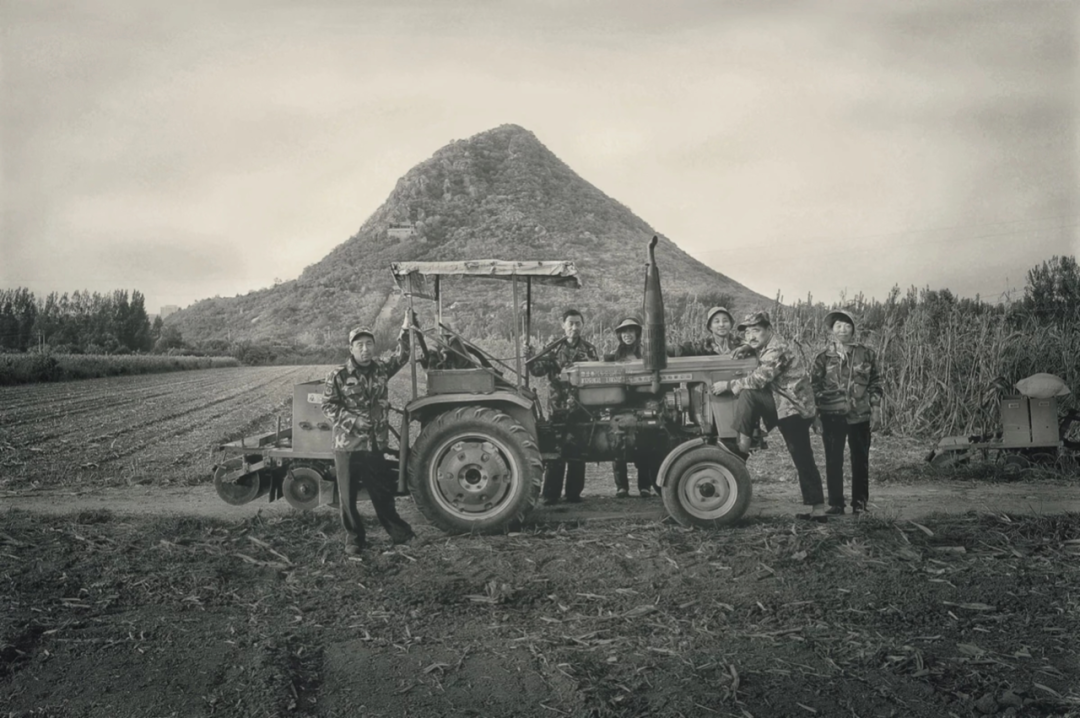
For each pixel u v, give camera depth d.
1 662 4.21
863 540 5.96
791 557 5.61
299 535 6.46
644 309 6.84
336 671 4.14
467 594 5.18
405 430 6.50
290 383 32.53
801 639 4.39
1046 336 11.65
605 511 7.20
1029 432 9.05
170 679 4.03
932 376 11.80
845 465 9.70
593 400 6.98
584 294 110.44
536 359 7.34
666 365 6.86
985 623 4.62
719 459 6.37
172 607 5.02
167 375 40.25
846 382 6.80
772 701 3.74
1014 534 6.19
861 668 4.07
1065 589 5.08
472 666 4.16
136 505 7.77
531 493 6.39
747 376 6.49
